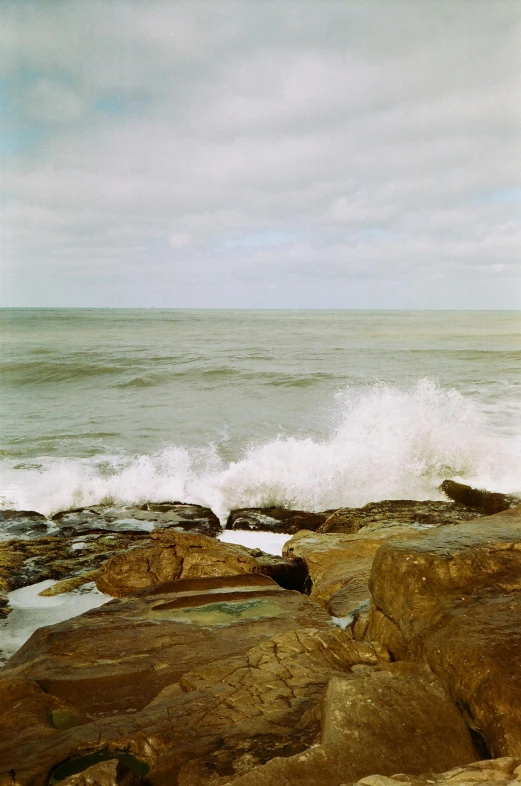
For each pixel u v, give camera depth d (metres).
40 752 3.06
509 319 86.38
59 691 4.03
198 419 16.41
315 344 39.38
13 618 6.39
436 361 29.58
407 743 2.78
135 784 2.71
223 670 3.92
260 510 10.15
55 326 58.16
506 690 2.95
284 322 72.56
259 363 28.16
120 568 7.16
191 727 3.21
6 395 20.53
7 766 2.95
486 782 2.21
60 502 10.40
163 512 9.95
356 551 7.26
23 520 9.46
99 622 5.33
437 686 3.17
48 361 26.92
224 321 74.69
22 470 11.86
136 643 4.81
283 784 2.50
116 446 13.57
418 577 4.09
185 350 34.00
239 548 7.68
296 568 7.28
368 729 2.86
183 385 22.38
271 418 16.47
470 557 4.17
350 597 5.62
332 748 2.72
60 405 18.69
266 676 3.79
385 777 2.36
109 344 37.53
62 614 6.50
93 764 2.99
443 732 2.87
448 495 10.77
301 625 5.14
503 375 24.47
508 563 4.16
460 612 3.73
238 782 2.51
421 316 106.06
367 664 3.98
